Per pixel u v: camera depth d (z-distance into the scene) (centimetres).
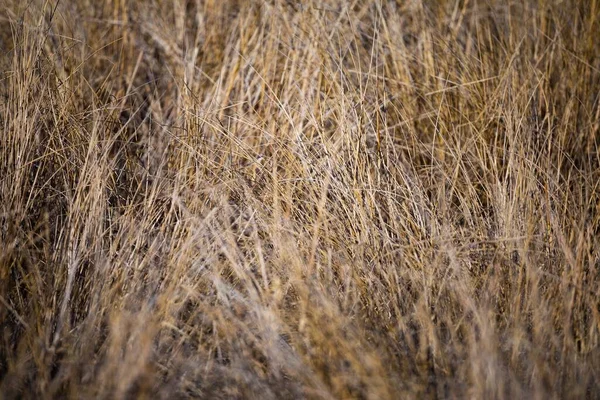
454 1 526
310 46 469
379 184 399
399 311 343
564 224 379
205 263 350
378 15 504
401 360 320
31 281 347
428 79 477
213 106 456
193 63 480
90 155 389
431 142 461
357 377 300
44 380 303
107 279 346
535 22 505
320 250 370
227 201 387
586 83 479
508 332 327
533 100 454
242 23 504
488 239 374
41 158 379
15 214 359
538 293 343
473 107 464
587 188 397
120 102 468
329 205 394
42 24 450
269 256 367
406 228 374
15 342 330
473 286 348
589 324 337
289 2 496
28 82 392
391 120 463
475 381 293
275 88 468
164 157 414
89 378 305
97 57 494
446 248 356
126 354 307
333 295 348
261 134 431
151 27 521
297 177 403
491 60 491
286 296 352
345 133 412
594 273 352
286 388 306
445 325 338
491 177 410
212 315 325
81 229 369
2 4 503
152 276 352
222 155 420
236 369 310
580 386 300
